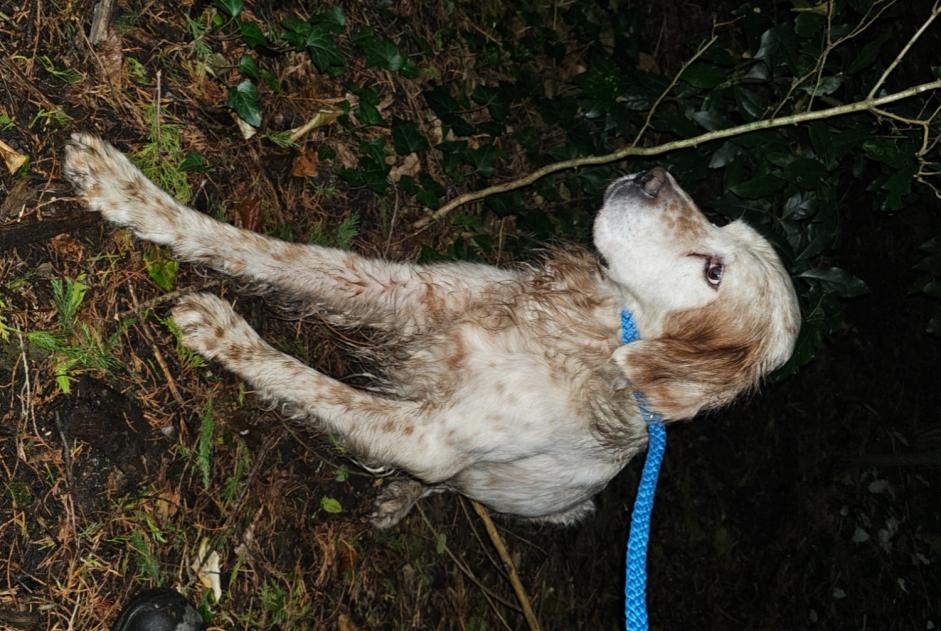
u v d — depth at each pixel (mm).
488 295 1156
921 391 2361
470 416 1121
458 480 1253
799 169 1325
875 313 2307
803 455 2158
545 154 1561
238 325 1074
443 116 1376
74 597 927
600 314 1141
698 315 1087
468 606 1406
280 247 1081
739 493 2014
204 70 1103
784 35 1341
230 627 1060
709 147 1443
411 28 1430
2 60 921
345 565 1218
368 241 1294
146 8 1053
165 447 1020
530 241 1512
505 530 1497
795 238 1383
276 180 1180
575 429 1144
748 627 1950
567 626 1587
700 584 1904
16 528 895
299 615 1145
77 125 979
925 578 2277
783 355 1128
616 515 1728
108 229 996
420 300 1145
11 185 918
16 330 911
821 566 2117
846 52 1375
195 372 1062
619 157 1354
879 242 2289
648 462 1081
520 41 1602
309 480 1183
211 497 1062
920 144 1368
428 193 1333
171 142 1061
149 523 994
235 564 1077
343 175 1231
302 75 1236
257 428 1118
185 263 1072
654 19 1938
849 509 2211
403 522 1320
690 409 1088
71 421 939
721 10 2021
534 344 1123
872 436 2262
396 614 1288
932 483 2412
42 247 943
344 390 1107
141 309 1017
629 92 1494
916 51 2303
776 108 1316
